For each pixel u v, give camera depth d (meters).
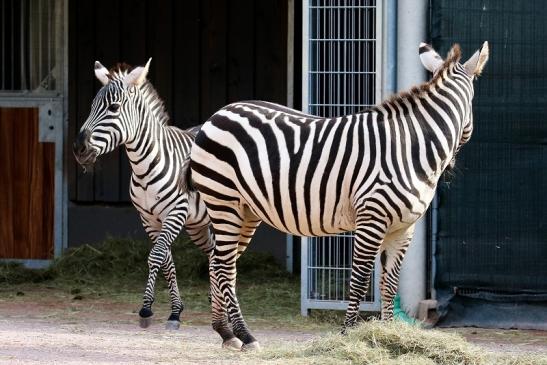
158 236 19.84
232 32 26.47
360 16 20.45
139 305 22.05
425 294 20.36
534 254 19.86
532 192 19.84
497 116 19.89
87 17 26.77
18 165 27.00
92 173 26.83
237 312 16.22
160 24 26.66
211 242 20.62
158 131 19.47
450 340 15.09
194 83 26.62
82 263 25.44
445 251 20.05
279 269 25.64
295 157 15.59
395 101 15.66
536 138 19.81
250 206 16.00
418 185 15.38
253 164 15.66
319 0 20.56
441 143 15.57
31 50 26.84
